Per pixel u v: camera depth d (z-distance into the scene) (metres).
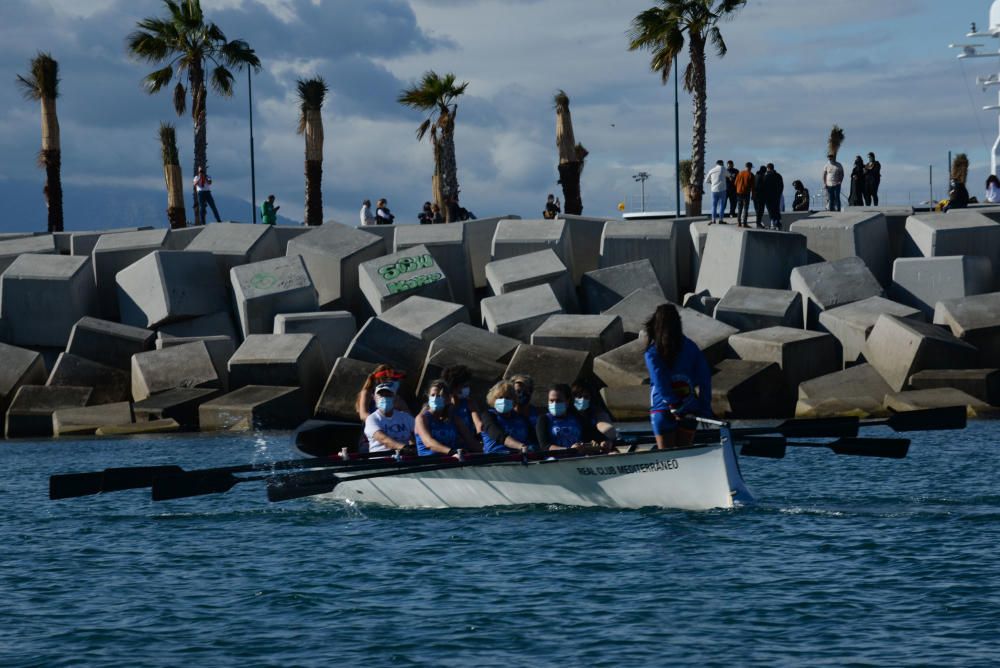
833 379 55.41
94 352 64.31
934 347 54.53
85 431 56.91
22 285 68.38
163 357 60.91
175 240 75.69
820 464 37.88
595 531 26.61
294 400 57.59
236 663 17.66
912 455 39.62
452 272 72.56
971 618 19.03
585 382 30.77
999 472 35.09
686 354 28.67
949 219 69.06
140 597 21.72
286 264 67.62
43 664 17.73
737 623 19.09
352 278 71.75
